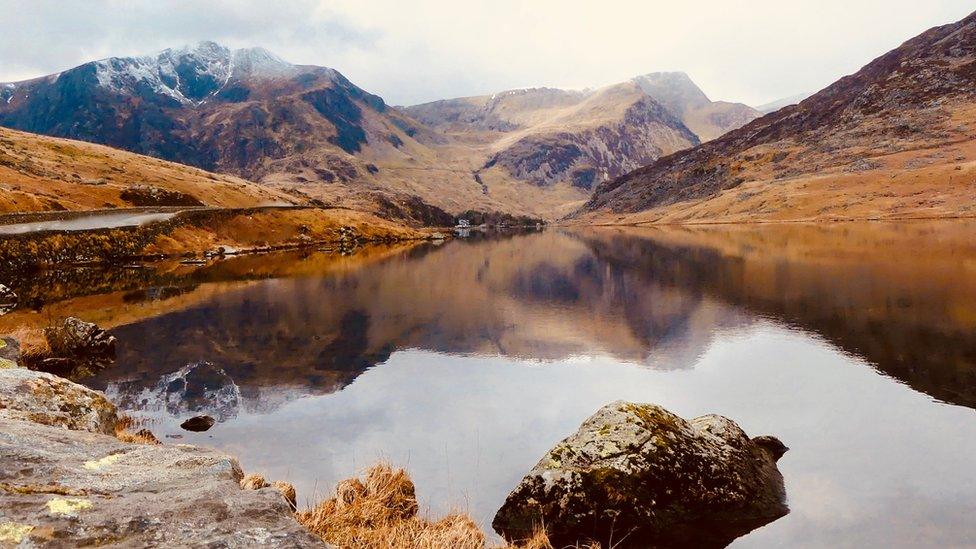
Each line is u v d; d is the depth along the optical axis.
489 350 30.91
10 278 63.09
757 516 12.78
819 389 21.97
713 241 109.38
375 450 17.19
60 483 5.90
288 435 18.66
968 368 23.45
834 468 15.10
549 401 22.08
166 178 173.25
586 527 12.25
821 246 83.00
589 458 13.05
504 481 14.88
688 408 20.70
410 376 26.05
